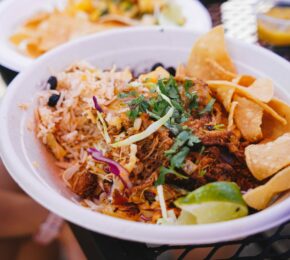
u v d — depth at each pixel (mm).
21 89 375
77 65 415
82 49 427
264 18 534
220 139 345
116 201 337
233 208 306
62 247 460
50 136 375
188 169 333
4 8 611
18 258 445
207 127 355
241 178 346
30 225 460
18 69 493
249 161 333
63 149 378
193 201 308
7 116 348
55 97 389
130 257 306
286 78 396
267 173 331
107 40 434
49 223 463
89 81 394
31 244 454
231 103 377
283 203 285
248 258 318
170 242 264
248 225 271
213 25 577
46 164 362
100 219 271
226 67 419
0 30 584
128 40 440
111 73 410
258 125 364
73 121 384
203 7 609
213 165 339
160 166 337
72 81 394
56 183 352
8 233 450
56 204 281
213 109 383
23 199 465
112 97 374
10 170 305
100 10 652
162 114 353
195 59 422
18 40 572
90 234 318
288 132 369
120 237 267
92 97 373
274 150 338
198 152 339
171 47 444
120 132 353
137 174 340
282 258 322
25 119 368
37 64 396
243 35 550
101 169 349
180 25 596
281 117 370
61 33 574
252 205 312
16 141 343
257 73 416
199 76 418
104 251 309
